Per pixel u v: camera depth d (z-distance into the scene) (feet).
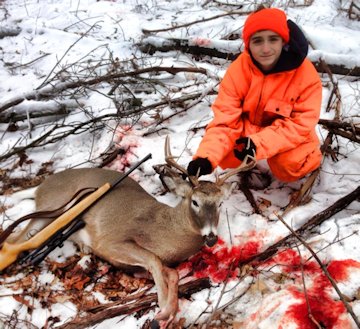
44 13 13.32
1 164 8.64
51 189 7.61
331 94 9.11
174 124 9.41
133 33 12.23
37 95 9.61
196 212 6.03
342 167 8.13
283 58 6.60
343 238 6.48
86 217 7.14
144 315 6.08
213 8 13.21
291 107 6.98
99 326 5.98
